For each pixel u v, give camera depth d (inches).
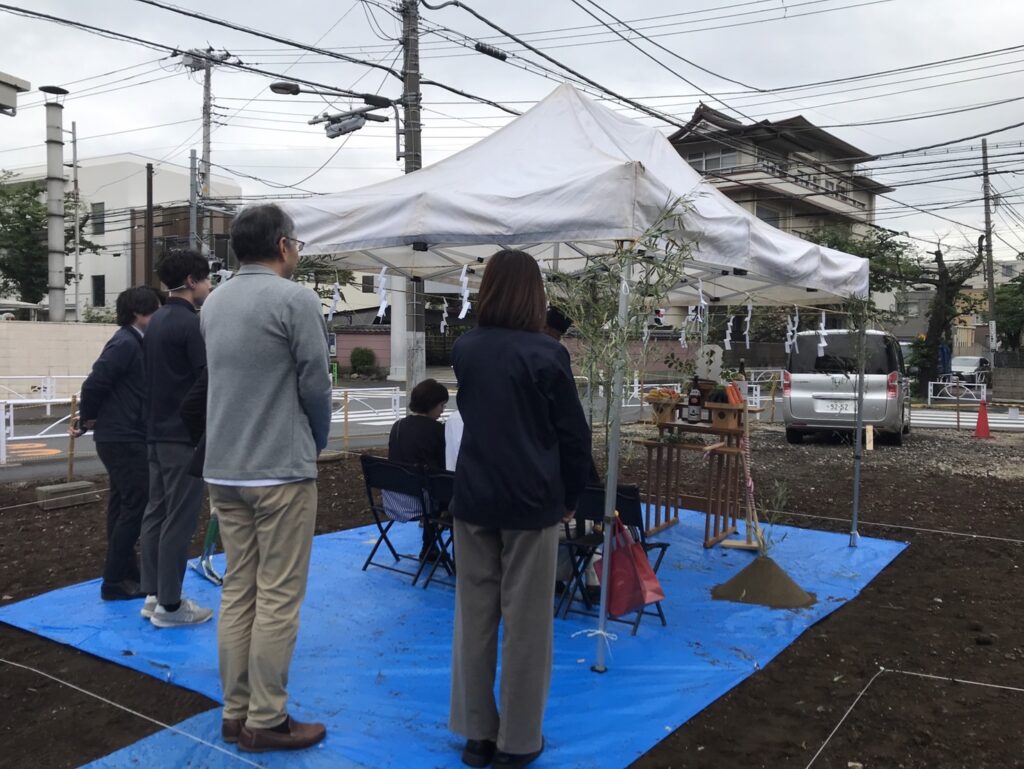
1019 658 146.4
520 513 99.4
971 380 1141.1
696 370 223.9
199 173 867.4
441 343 1450.5
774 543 223.3
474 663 104.5
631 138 190.7
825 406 467.8
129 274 1374.3
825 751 113.3
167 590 147.8
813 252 199.8
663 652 146.3
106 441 161.6
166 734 112.9
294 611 109.3
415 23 438.9
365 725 116.8
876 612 173.2
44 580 187.3
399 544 218.1
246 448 105.2
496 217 144.8
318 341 106.1
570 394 101.3
